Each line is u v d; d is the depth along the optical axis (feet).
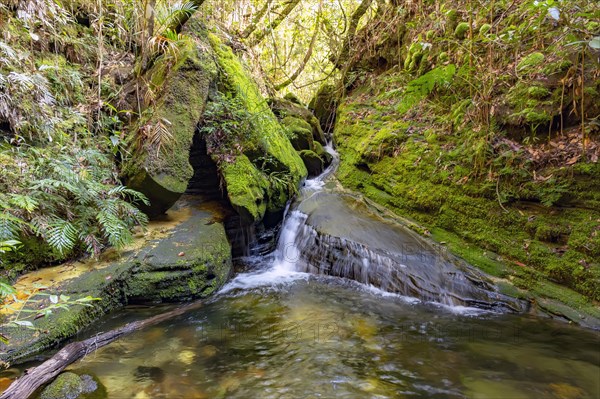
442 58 18.25
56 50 15.02
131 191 12.17
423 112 20.36
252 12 33.45
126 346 9.00
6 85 11.20
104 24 18.43
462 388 7.43
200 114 15.33
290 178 20.01
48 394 6.65
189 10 15.75
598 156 10.83
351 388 7.54
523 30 12.67
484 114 14.23
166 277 11.59
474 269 12.55
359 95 30.53
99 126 14.85
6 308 8.74
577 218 10.89
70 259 11.46
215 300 12.44
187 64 15.31
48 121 12.24
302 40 39.50
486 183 13.57
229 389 7.50
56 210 10.98
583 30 9.21
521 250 11.90
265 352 9.05
